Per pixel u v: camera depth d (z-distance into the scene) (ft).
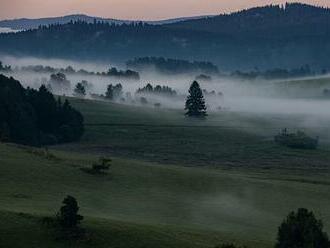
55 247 221.46
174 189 382.22
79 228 235.81
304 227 221.05
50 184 345.10
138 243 230.48
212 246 239.71
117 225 245.24
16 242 221.05
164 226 265.54
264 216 341.00
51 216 245.04
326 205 380.17
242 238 270.26
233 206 356.79
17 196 305.73
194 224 303.27
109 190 356.59
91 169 393.91
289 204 374.22
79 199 323.98
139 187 375.04
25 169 363.97
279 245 223.71
